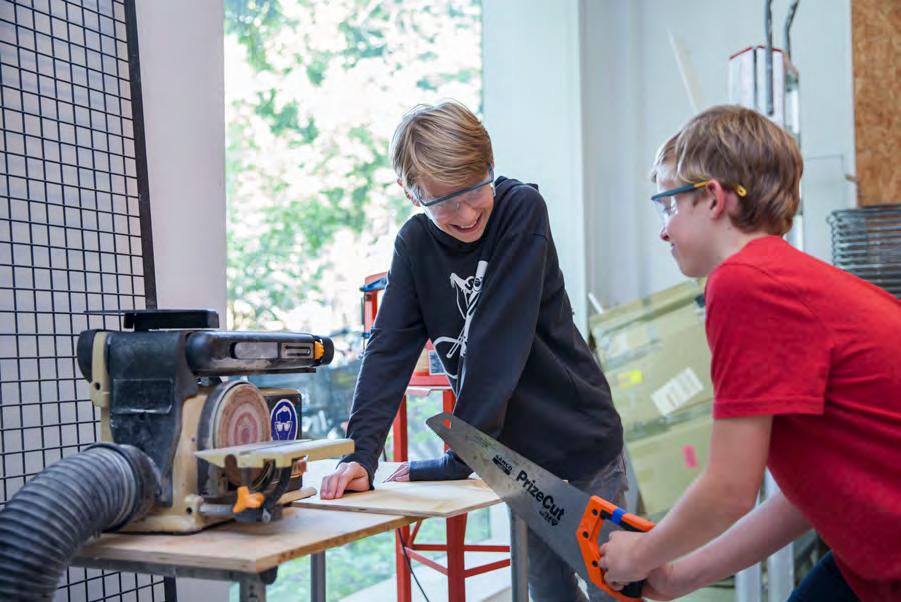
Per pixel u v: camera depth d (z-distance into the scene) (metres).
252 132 2.66
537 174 3.71
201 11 2.00
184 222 1.94
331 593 2.87
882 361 1.01
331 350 1.43
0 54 1.56
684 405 3.23
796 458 1.07
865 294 1.07
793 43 3.49
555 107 3.66
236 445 1.17
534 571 1.65
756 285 1.00
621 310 3.48
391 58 3.21
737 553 1.28
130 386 1.16
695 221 1.15
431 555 3.30
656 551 1.12
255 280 2.66
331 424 2.89
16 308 1.55
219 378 1.24
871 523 1.02
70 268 1.70
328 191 2.92
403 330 1.63
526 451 1.60
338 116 2.97
